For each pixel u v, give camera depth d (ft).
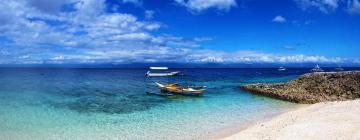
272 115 95.25
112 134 73.41
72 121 86.99
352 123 64.39
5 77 307.37
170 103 121.60
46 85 202.28
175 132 74.79
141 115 96.07
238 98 137.18
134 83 228.02
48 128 78.89
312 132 60.70
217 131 75.25
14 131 75.51
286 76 357.61
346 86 136.26
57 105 114.52
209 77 325.62
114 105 116.06
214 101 127.65
